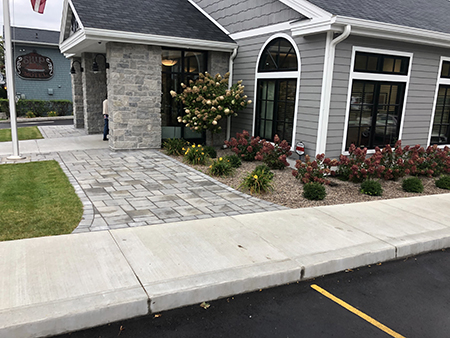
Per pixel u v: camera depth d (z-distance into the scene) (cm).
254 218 525
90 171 759
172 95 971
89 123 1309
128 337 284
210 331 296
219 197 628
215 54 1074
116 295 310
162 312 318
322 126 802
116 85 927
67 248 395
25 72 2253
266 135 1000
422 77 936
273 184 729
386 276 406
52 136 1245
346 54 789
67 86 2414
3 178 673
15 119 841
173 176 752
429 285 391
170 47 1018
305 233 475
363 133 880
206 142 1138
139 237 434
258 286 361
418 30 810
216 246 420
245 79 1055
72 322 284
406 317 329
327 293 364
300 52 840
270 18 930
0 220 469
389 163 837
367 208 602
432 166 867
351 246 442
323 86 783
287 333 298
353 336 298
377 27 754
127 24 916
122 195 609
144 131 994
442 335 304
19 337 270
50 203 545
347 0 877
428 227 523
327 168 764
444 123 1056
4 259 364
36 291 310
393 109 918
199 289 331
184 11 1170
